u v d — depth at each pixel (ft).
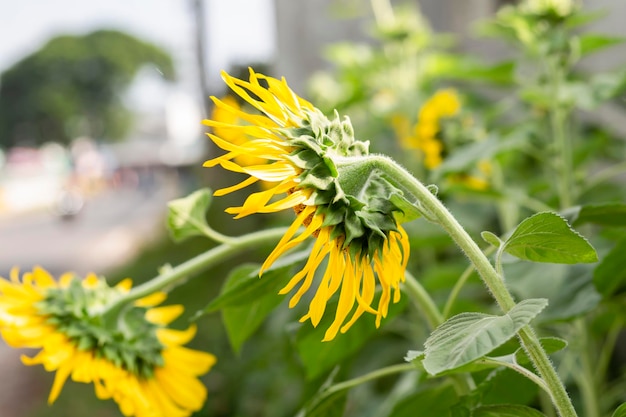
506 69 4.89
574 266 2.91
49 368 2.54
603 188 5.54
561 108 4.37
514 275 2.99
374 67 6.69
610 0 6.37
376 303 2.63
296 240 1.86
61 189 31.55
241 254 10.19
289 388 5.69
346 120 2.01
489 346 1.70
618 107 5.72
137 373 2.69
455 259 5.45
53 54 72.74
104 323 2.68
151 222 26.71
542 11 4.36
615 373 5.56
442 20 9.25
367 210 1.91
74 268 18.88
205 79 11.07
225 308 2.73
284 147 1.90
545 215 1.92
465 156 4.02
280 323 5.11
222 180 12.51
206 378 6.78
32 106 72.74
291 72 10.60
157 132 67.05
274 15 10.82
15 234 27.63
